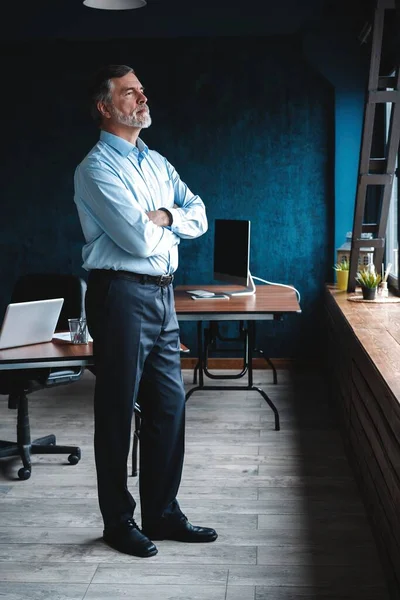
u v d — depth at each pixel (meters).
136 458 4.21
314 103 6.62
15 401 4.37
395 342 3.74
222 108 6.69
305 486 3.99
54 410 5.64
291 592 2.87
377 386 3.13
